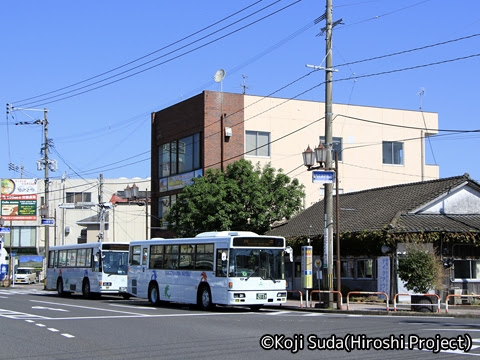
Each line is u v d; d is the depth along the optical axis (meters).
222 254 25.30
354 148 49.00
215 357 13.21
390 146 50.38
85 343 15.73
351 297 32.03
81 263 37.19
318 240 34.53
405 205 33.41
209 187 38.31
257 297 25.28
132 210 71.31
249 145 45.38
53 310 26.33
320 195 47.44
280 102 46.62
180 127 47.19
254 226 38.59
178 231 39.81
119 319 21.95
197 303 26.72
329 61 28.19
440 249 30.64
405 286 26.98
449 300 30.30
